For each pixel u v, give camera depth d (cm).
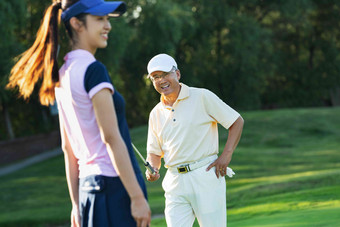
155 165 594
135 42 4141
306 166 2419
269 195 1328
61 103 336
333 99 5831
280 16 5406
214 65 5109
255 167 2489
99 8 320
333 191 1130
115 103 321
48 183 2483
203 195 551
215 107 553
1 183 2569
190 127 550
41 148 4056
